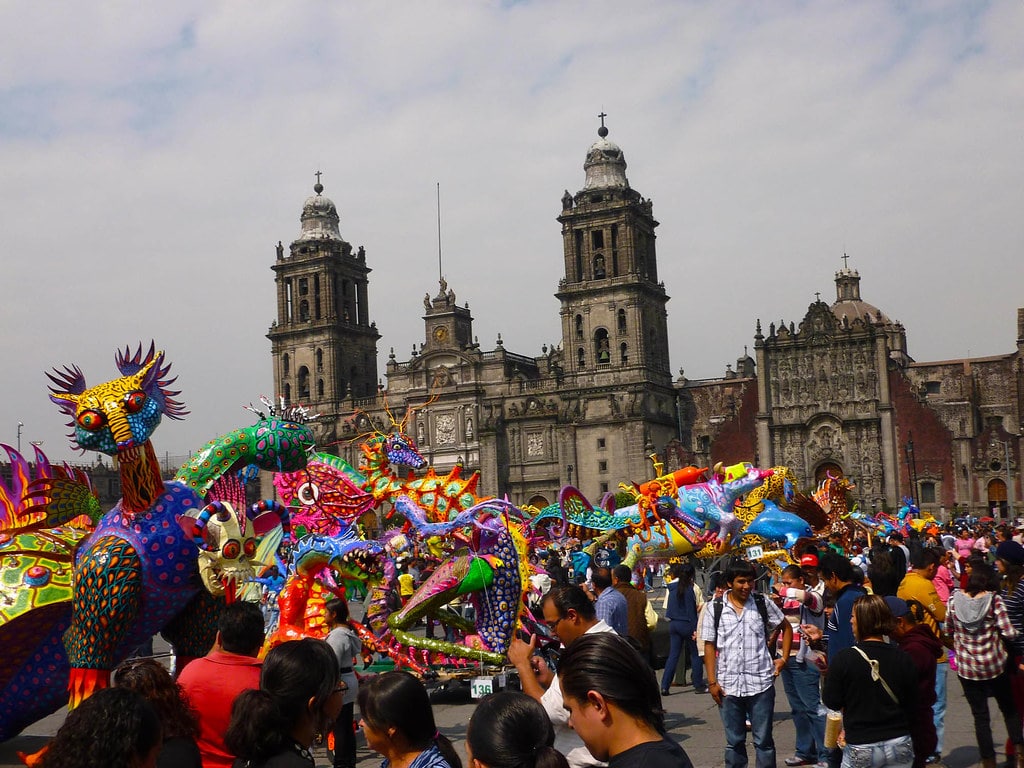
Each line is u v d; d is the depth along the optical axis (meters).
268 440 15.06
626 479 114.06
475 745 6.55
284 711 7.96
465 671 20.42
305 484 22.59
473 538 22.17
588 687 5.95
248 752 7.71
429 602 19.77
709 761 15.58
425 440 124.88
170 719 8.36
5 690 15.36
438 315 126.12
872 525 52.53
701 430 120.25
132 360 14.06
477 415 122.25
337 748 14.22
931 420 105.56
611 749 5.99
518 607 19.97
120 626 13.27
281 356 134.62
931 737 11.38
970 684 13.87
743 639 13.02
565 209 121.19
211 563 13.53
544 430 119.56
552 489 118.44
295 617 19.84
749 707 13.05
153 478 13.66
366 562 20.58
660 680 24.23
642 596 20.81
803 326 110.00
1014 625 14.03
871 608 10.72
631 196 119.88
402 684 7.32
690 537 30.38
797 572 15.98
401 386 127.31
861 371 107.62
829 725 13.20
